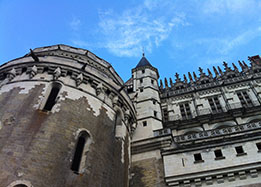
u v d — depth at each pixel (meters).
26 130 17.09
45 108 19.53
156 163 24.45
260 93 35.06
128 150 25.38
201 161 21.22
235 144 21.33
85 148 18.66
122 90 26.73
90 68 24.30
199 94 39.16
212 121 32.75
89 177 17.16
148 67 43.62
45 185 14.74
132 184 23.23
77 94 21.48
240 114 31.88
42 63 22.41
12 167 14.78
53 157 16.27
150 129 29.66
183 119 35.84
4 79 22.75
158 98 37.44
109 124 22.33
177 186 20.42
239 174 19.23
